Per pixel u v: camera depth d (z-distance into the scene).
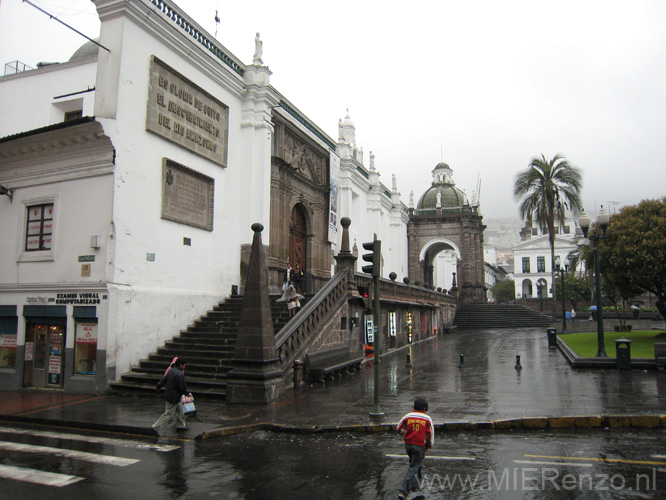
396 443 8.34
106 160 14.17
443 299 37.28
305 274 25.06
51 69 20.53
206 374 13.41
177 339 15.73
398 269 42.59
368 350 19.45
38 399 12.65
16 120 20.95
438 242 49.34
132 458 7.58
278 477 6.62
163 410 10.98
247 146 20.44
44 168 15.10
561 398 11.13
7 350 15.09
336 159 29.08
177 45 16.86
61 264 14.55
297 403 11.38
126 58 14.80
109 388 13.34
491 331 37.06
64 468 7.07
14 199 15.61
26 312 14.72
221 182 19.17
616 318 37.00
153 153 15.73
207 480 6.53
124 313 14.06
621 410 9.77
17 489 6.20
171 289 16.16
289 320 15.32
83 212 14.42
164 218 16.02
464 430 9.03
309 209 25.92
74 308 14.02
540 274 81.62
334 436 8.88
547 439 8.39
